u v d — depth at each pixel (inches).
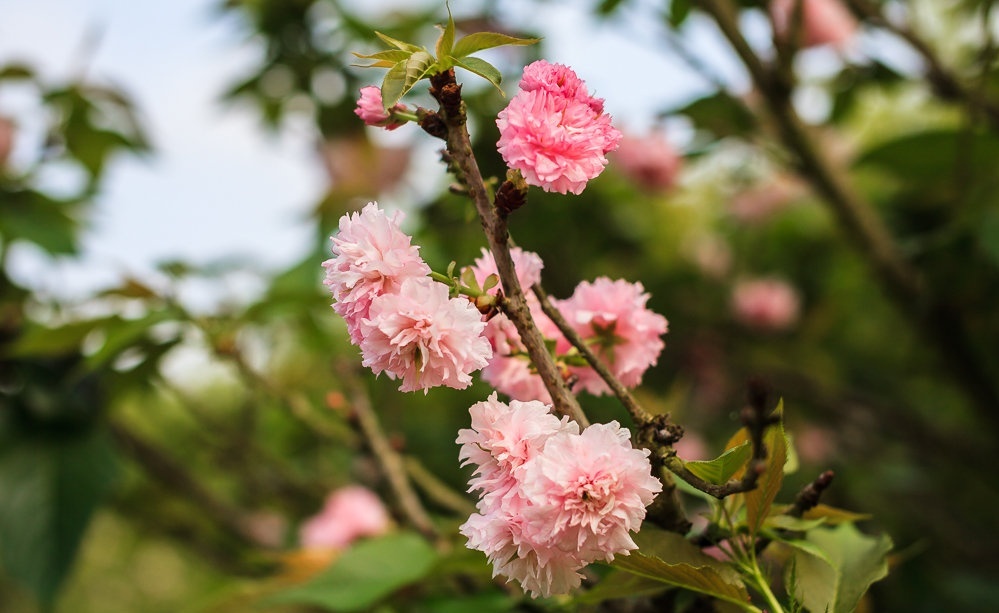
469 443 38.3
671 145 93.2
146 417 118.3
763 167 104.3
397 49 39.3
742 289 115.5
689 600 41.5
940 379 114.6
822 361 118.0
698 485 38.8
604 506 37.5
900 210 90.7
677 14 76.6
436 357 38.1
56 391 75.1
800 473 96.0
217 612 59.4
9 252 80.4
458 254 91.2
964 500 109.5
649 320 41.8
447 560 48.0
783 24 76.5
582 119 38.6
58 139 85.0
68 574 69.5
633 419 39.7
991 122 75.7
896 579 80.9
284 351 107.9
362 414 60.9
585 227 104.3
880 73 84.0
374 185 92.9
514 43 39.0
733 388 112.6
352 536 69.6
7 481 71.1
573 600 42.6
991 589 87.9
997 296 79.9
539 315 41.3
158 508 103.2
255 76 93.0
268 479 96.0
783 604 41.2
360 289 38.3
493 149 89.1
